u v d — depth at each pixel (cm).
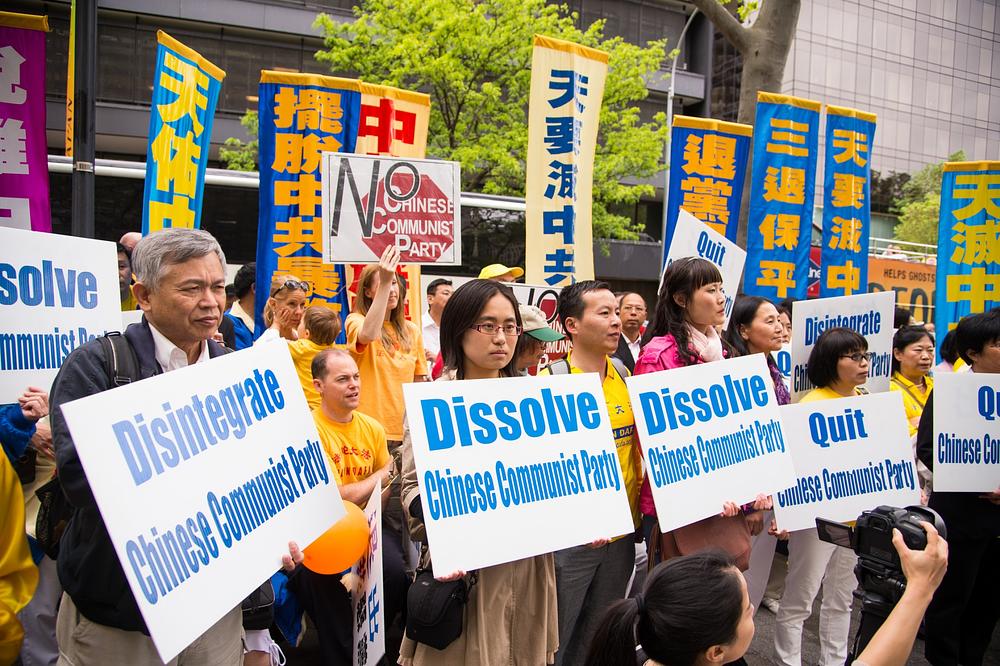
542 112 533
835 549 384
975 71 3675
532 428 272
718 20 801
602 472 284
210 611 202
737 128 601
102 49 1994
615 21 2595
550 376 284
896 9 3388
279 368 249
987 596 409
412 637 246
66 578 220
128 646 224
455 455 252
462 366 283
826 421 382
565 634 314
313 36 2170
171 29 2064
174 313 222
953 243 671
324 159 444
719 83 3228
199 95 465
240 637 250
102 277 346
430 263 464
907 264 1420
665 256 602
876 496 384
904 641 177
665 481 307
